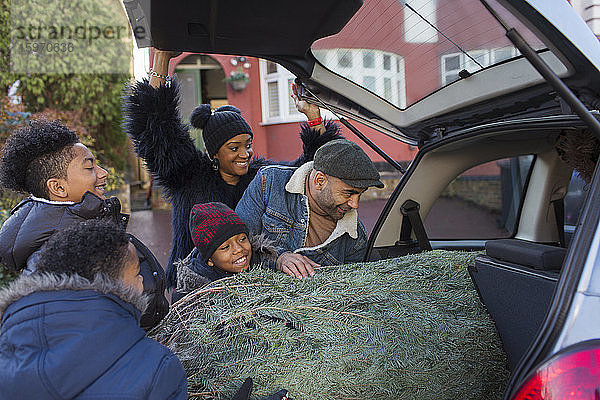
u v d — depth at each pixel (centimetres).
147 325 156
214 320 142
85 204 156
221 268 174
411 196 269
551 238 280
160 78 252
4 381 107
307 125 271
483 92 187
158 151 246
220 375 135
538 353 108
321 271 173
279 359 136
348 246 216
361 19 185
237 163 259
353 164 180
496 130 195
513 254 155
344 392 138
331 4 161
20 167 158
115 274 122
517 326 151
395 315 149
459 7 155
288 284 159
